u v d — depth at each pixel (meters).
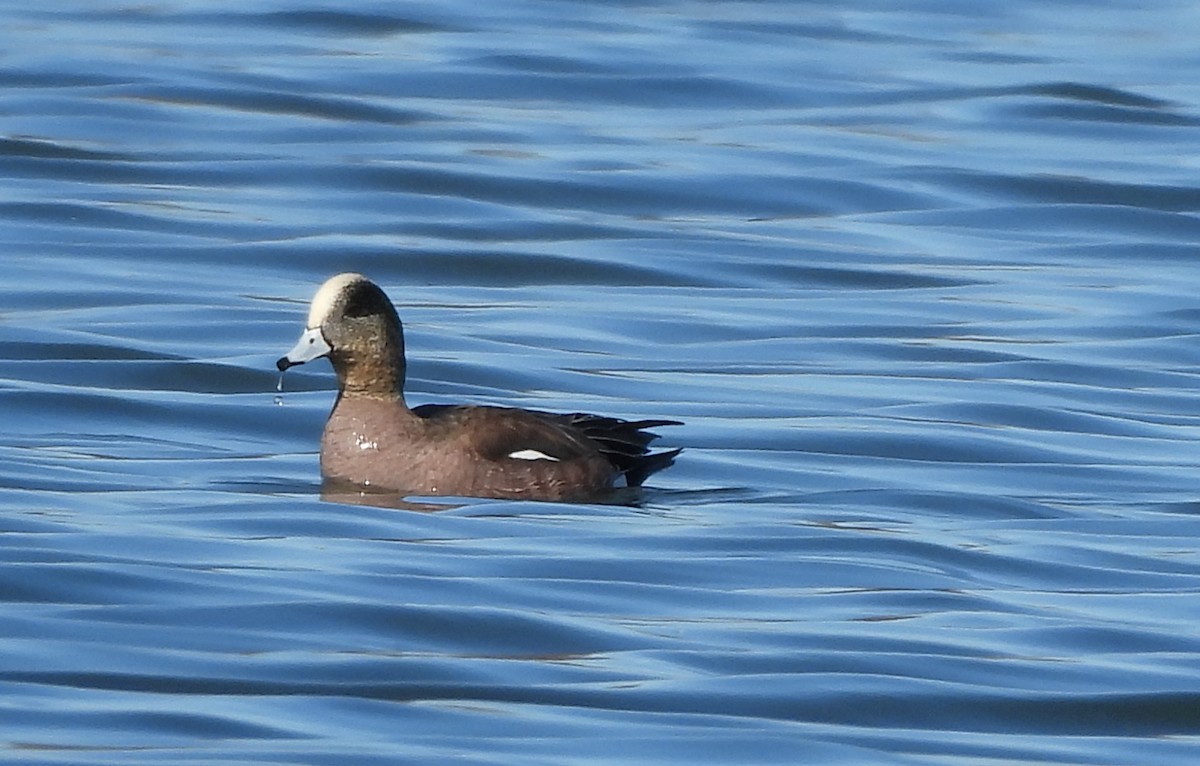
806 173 26.41
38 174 25.03
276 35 32.41
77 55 30.31
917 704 11.55
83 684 11.29
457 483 15.05
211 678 11.45
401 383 15.33
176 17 33.25
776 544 14.12
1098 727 11.38
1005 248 24.03
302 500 14.83
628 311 20.94
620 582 13.26
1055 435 17.39
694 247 23.38
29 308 20.16
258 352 19.08
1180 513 15.36
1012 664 12.09
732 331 20.42
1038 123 29.31
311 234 23.19
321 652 11.88
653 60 31.70
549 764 10.49
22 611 12.24
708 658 12.01
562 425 15.42
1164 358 19.94
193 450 16.33
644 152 27.09
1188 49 34.00
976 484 16.02
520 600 12.81
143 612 12.33
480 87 29.97
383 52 31.55
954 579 13.62
